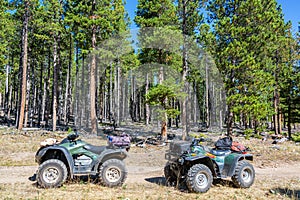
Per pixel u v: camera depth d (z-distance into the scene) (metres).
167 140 12.16
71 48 28.03
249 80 17.09
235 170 7.35
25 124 24.30
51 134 18.98
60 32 23.61
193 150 7.06
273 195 6.77
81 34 19.70
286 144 18.89
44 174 6.87
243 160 7.66
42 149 7.17
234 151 7.62
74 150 7.16
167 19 17.05
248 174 7.52
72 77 29.34
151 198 6.21
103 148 7.37
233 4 18.83
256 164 11.25
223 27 17.70
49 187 6.81
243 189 7.27
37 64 33.44
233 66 16.33
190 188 6.72
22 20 23.88
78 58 23.39
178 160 7.05
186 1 18.36
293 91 24.78
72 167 6.96
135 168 9.15
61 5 23.25
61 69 31.31
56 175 6.90
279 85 25.48
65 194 6.34
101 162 7.32
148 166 9.30
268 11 19.62
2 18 21.55
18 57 29.80
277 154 13.77
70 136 7.30
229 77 17.05
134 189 6.98
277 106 26.84
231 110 16.77
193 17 18.55
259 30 18.39
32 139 16.86
